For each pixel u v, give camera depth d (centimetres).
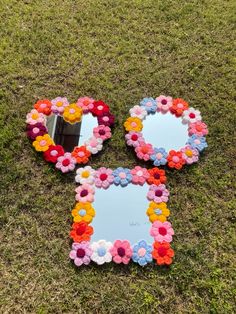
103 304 75
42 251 80
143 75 106
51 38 112
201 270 79
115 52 110
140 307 75
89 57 109
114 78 106
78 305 75
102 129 94
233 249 81
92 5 120
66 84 104
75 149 92
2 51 108
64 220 84
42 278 77
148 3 121
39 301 75
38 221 84
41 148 92
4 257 79
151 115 99
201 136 95
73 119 97
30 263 79
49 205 85
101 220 83
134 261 78
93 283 77
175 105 100
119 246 79
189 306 75
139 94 103
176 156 91
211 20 118
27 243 81
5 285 77
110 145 94
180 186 89
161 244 80
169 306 75
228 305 75
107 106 99
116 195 87
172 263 79
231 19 119
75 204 86
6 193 87
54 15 117
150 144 93
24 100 101
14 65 106
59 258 79
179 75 107
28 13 117
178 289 77
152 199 86
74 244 80
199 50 112
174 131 97
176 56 111
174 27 116
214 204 87
